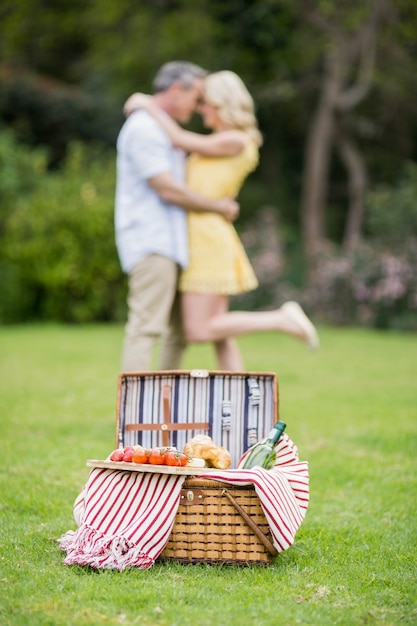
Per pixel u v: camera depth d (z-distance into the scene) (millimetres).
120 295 20234
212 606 3754
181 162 8242
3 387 10359
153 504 4363
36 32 27750
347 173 29609
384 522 5348
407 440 7613
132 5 25812
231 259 8133
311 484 6242
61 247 19406
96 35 27188
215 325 8109
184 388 5168
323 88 26859
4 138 21484
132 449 4605
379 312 19281
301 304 20609
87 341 15742
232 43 26219
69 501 5605
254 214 28641
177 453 4500
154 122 8008
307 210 24484
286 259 23172
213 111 8328
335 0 23125
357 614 3721
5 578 4039
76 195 19734
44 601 3742
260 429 5113
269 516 4297
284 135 29766
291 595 3941
